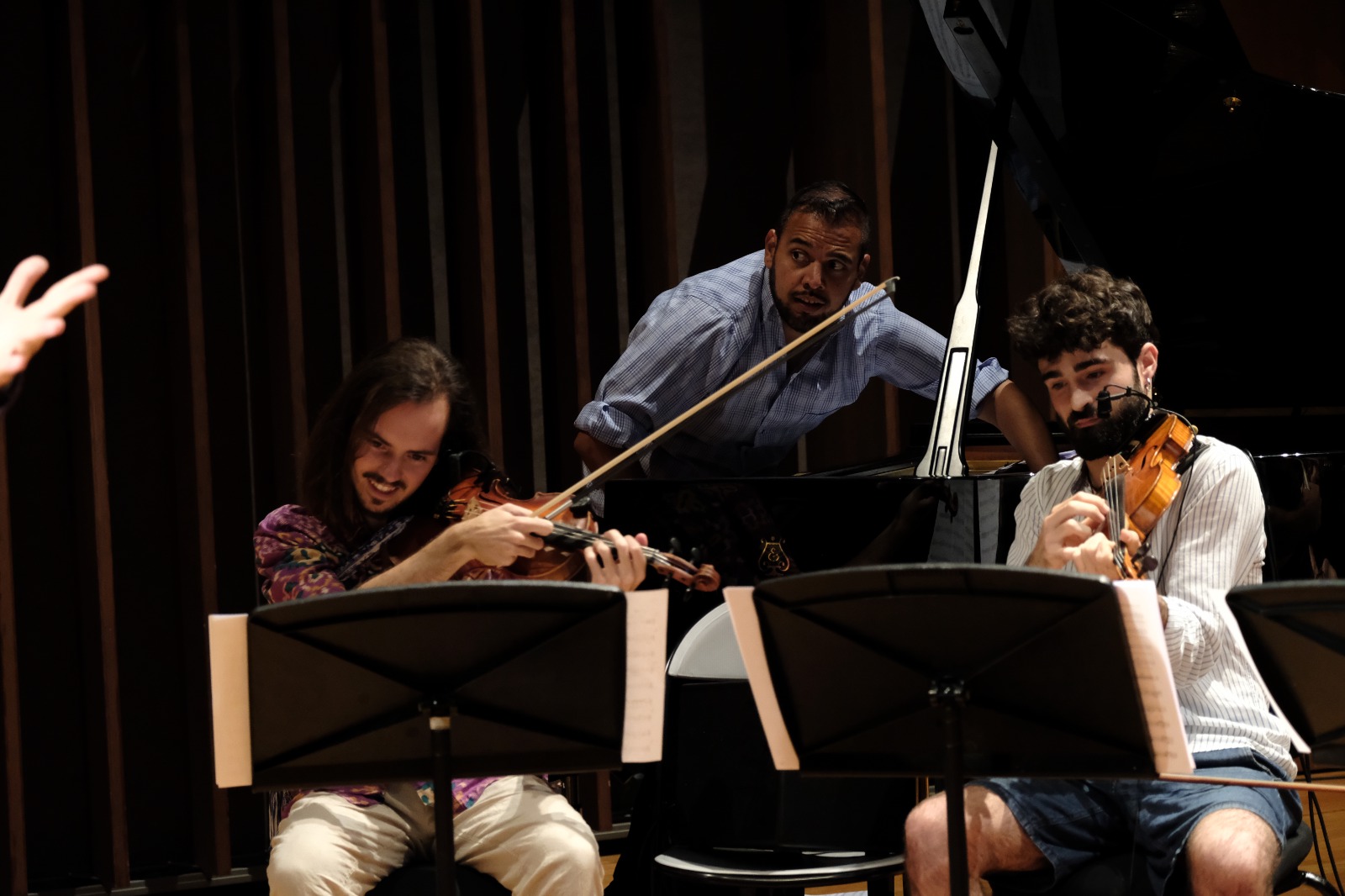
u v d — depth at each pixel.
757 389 6.40
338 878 4.28
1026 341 4.63
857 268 6.12
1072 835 4.30
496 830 4.50
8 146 7.36
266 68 7.59
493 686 3.68
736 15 8.64
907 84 8.87
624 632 3.65
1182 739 3.44
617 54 8.36
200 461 7.32
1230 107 6.03
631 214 8.45
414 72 8.00
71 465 7.52
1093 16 5.82
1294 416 6.77
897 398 8.63
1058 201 6.38
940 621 3.50
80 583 7.47
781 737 3.85
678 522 5.38
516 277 8.23
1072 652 3.45
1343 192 6.18
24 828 7.24
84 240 7.14
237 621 3.60
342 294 7.88
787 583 3.54
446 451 5.02
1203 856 3.94
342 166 7.92
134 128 7.59
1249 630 3.45
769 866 4.52
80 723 7.54
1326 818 7.49
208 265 7.68
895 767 3.83
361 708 3.68
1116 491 4.39
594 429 6.27
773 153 8.72
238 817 7.75
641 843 5.09
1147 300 6.50
